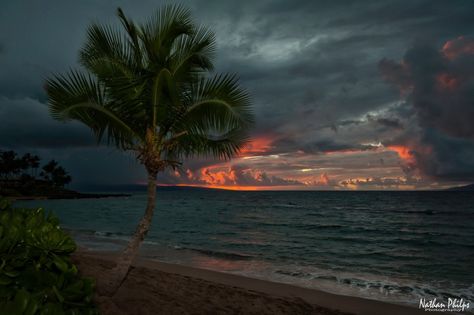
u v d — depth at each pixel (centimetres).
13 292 163
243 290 874
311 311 723
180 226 3253
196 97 613
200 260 1479
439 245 2280
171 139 606
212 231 2870
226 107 617
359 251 1998
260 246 2091
